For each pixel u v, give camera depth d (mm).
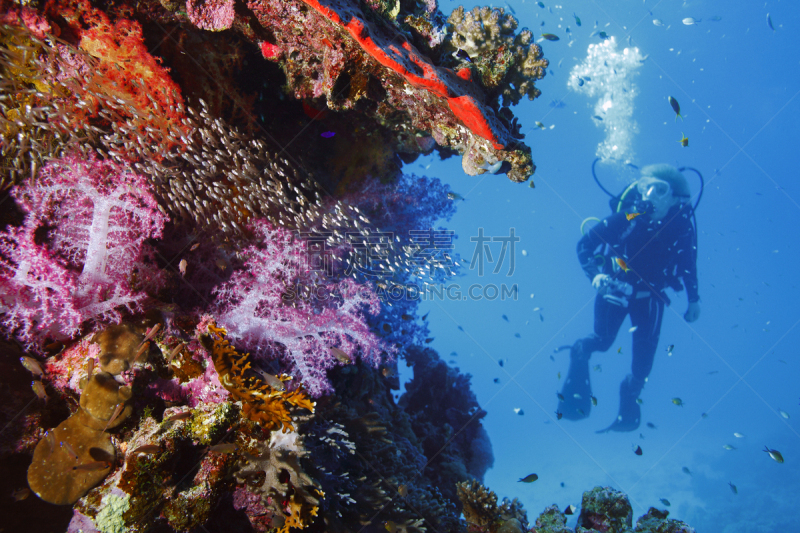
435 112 3227
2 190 2473
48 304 2176
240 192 3023
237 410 2184
